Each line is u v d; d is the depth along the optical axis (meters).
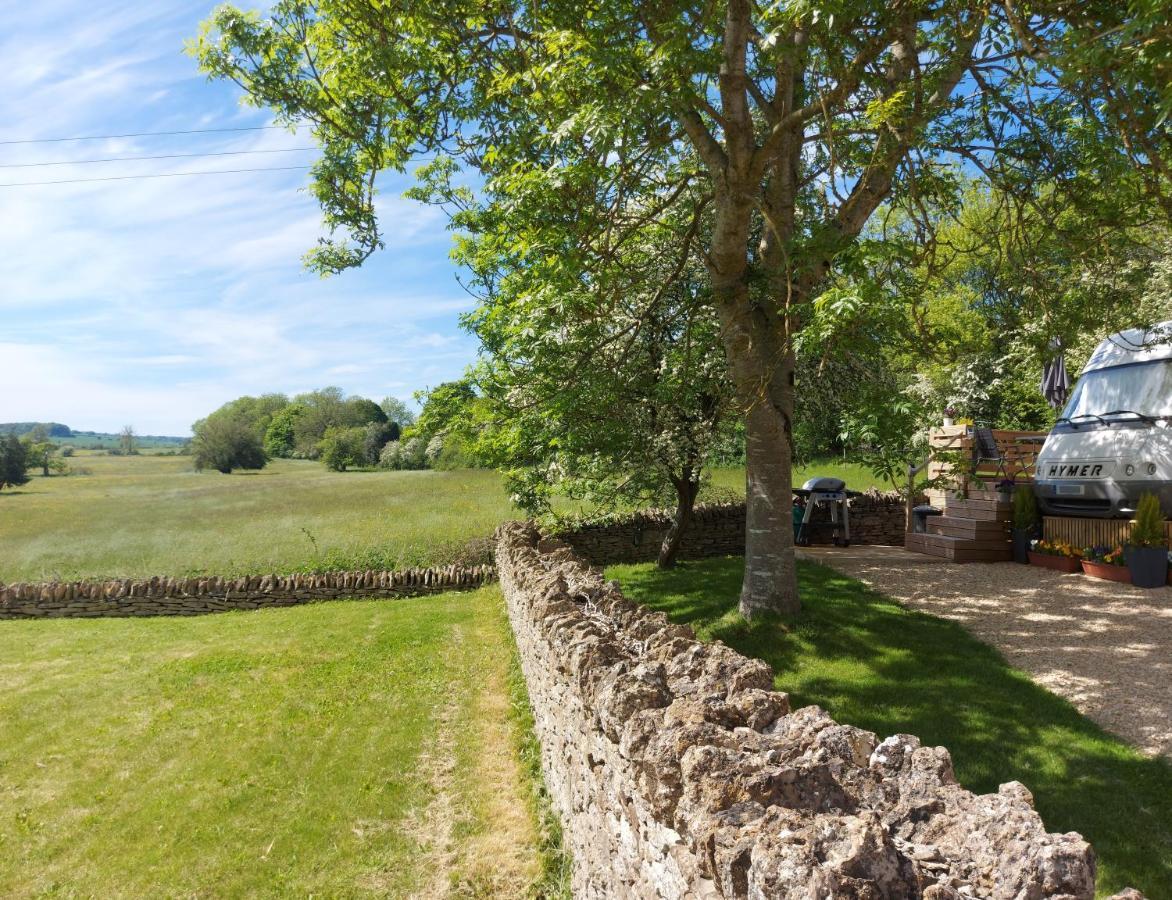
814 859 1.67
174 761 6.74
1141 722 5.81
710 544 16.20
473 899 4.49
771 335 8.80
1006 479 12.73
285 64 9.56
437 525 20.03
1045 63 6.14
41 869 5.08
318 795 5.95
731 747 2.58
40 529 25.39
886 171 7.81
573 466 13.02
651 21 7.54
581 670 4.11
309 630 11.84
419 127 9.56
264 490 42.25
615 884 3.29
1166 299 12.43
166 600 14.35
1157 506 9.68
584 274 9.05
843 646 8.16
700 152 8.26
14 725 7.83
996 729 5.99
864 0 6.22
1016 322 9.55
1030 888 1.69
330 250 10.20
